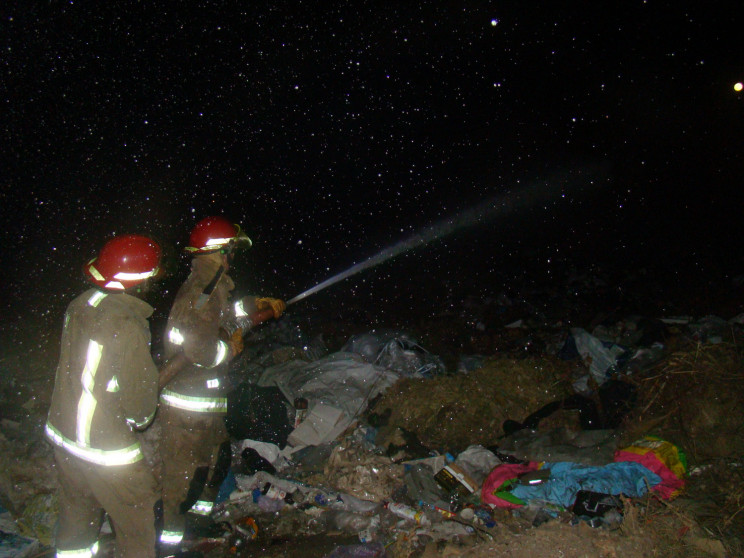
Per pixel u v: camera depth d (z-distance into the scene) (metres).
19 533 3.13
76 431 2.32
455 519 3.10
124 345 2.31
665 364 4.07
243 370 5.07
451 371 5.18
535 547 2.61
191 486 2.88
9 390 4.77
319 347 5.83
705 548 2.60
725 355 3.79
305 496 3.46
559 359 4.69
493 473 3.38
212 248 2.94
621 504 2.96
